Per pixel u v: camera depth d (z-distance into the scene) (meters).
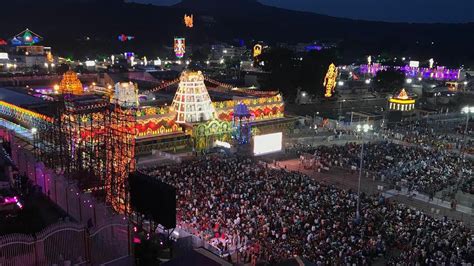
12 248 26.41
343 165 70.44
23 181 45.53
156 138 76.06
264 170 61.12
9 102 80.44
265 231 40.47
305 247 37.53
